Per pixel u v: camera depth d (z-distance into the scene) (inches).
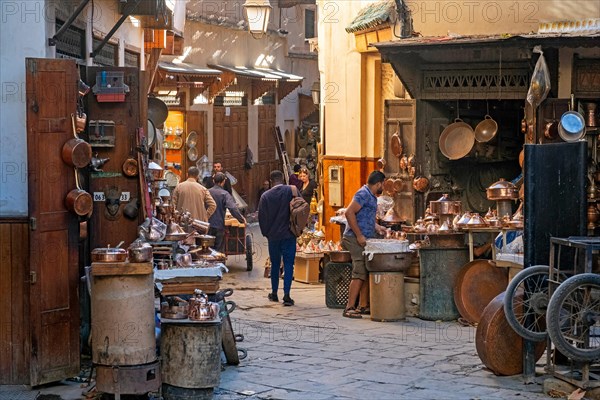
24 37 385.1
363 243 545.0
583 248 362.0
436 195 654.5
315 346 465.4
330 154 800.9
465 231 533.3
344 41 778.2
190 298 382.0
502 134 674.8
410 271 555.8
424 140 650.2
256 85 1349.7
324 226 805.2
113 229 444.5
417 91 643.5
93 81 442.0
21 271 378.0
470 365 420.8
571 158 388.5
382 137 743.1
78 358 386.3
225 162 1261.1
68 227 382.3
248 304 601.9
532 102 566.6
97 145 439.2
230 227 815.1
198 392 360.8
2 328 378.9
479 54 617.6
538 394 369.7
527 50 574.2
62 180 379.6
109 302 348.5
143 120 453.1
